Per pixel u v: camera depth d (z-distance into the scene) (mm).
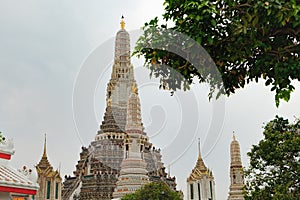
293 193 24344
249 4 6094
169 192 20516
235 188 43375
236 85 7023
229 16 6285
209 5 6125
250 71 6875
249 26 6082
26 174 12328
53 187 43469
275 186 25156
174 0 6512
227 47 6312
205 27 6176
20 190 11602
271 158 25984
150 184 20891
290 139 25938
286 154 25594
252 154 27109
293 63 6195
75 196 43344
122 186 31719
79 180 43781
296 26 6242
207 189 39156
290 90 6410
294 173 25078
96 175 42375
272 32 6336
